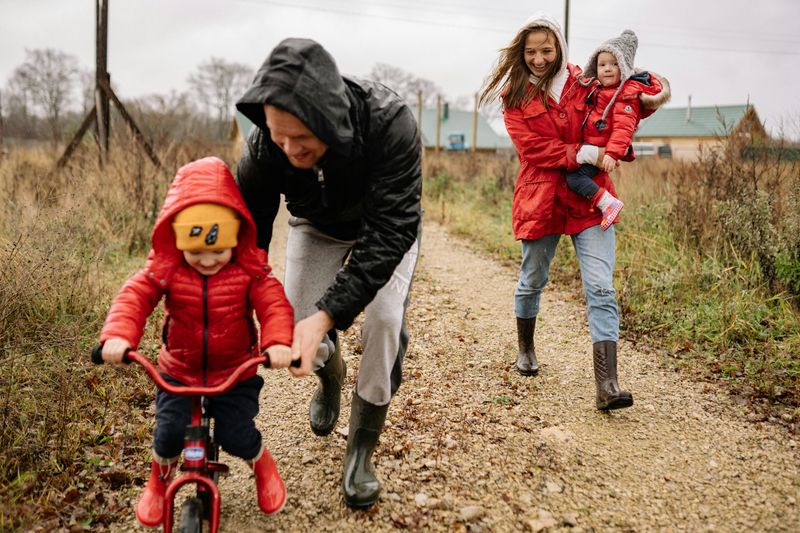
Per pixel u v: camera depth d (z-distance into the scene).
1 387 3.46
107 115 10.45
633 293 5.55
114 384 3.76
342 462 3.12
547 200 3.80
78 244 5.32
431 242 8.91
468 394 3.94
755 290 5.12
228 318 2.30
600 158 3.66
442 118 65.69
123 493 2.83
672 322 5.02
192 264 2.24
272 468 2.59
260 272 2.35
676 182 7.74
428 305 5.82
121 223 7.11
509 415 3.66
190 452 2.15
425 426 3.48
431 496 2.85
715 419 3.64
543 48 3.63
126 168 8.35
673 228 6.62
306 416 3.62
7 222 5.52
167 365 2.35
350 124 2.10
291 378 4.15
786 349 4.36
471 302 6.01
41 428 3.16
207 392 2.08
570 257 7.04
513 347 4.81
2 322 3.83
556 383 4.15
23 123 19.05
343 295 2.30
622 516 2.75
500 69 3.83
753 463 3.17
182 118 11.96
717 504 2.84
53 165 9.98
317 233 2.86
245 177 2.50
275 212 2.71
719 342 4.64
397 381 2.81
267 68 1.99
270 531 2.61
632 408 3.79
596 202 3.67
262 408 3.71
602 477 3.04
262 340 2.25
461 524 2.66
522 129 3.79
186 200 2.15
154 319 4.77
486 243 8.66
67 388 3.44
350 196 2.49
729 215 5.85
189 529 2.05
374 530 2.63
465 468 3.08
